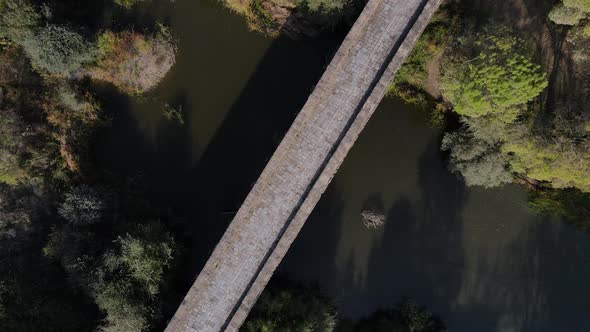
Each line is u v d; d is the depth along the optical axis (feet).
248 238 73.72
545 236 88.12
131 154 88.07
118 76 85.81
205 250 86.99
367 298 88.43
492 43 69.97
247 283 73.72
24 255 82.02
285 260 88.07
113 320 73.61
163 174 88.28
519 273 87.61
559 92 80.33
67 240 79.20
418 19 71.10
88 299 78.38
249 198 73.10
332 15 80.02
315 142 73.20
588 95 79.36
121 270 75.51
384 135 88.38
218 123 88.28
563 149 69.51
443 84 77.41
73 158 83.05
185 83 87.86
